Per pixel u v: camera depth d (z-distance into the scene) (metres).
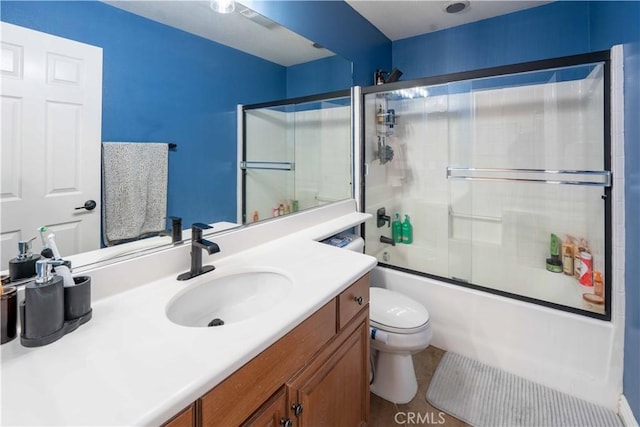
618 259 1.45
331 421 1.01
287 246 1.42
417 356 1.90
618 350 1.44
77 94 0.91
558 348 1.59
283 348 0.79
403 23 2.46
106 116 0.98
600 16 1.82
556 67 1.61
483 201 2.34
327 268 1.14
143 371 0.59
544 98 2.05
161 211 1.13
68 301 0.73
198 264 1.08
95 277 0.89
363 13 2.31
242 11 1.45
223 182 1.38
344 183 2.21
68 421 0.48
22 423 0.48
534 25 2.21
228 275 1.12
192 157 1.25
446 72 2.56
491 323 1.79
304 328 0.87
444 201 2.47
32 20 0.81
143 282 1.00
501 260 2.28
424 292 2.03
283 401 0.80
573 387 1.55
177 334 0.72
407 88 2.07
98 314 0.81
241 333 0.72
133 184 1.05
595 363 1.50
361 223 2.10
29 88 0.81
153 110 1.11
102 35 0.96
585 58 1.53
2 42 0.76
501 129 2.21
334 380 1.02
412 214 2.61
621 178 1.44
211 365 0.61
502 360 1.76
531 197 2.16
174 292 0.95
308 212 1.75
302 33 1.82
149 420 0.49
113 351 0.66
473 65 2.45
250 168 1.51
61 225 0.88
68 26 0.88
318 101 1.94
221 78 1.36
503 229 2.27
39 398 0.53
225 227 1.38
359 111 2.23
